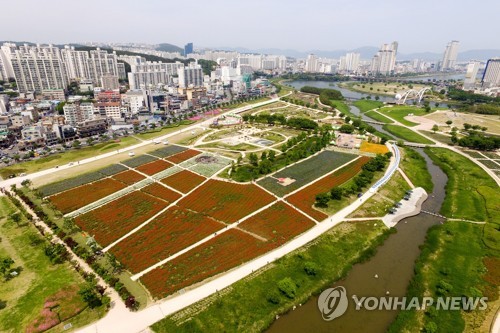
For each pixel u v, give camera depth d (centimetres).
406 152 16600
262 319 6250
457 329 6038
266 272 7444
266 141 18388
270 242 8562
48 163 14788
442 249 8600
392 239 9119
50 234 8831
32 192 11619
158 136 19750
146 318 6200
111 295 6825
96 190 11819
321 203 10488
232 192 11500
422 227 9756
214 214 10025
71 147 17338
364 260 8144
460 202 11262
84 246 8475
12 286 7069
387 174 13138
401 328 6069
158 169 13900
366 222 9762
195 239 8725
